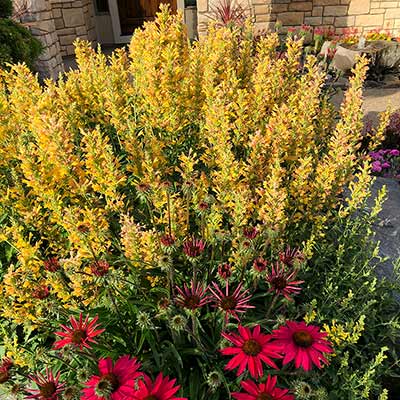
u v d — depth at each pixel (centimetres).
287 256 233
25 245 254
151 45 387
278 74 384
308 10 1343
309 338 170
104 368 156
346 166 338
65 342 178
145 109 372
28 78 371
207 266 289
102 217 263
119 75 397
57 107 350
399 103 998
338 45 1171
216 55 395
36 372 241
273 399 155
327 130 450
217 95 334
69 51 1382
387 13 1358
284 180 340
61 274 258
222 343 209
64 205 284
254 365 165
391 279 393
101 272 226
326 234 364
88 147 270
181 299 200
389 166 647
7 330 291
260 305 279
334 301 296
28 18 968
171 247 233
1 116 326
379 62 1172
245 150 366
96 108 401
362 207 373
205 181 289
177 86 357
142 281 277
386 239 462
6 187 333
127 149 309
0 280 328
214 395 225
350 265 337
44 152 267
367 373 234
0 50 732
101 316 253
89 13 1444
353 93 383
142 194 284
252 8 1319
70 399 167
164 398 148
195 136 388
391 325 309
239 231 259
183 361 242
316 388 247
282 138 315
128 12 1501
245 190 266
